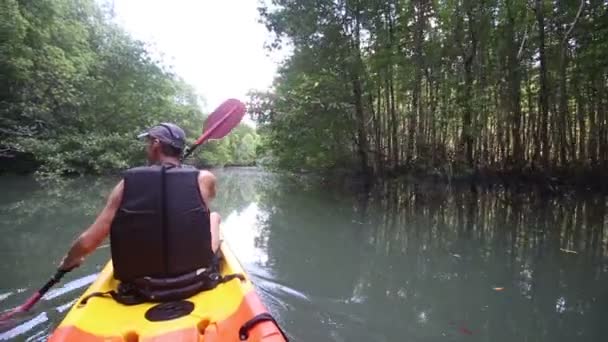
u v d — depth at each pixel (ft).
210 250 7.00
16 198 28.58
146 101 59.67
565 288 12.90
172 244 6.41
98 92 54.03
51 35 49.39
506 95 43.06
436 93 45.55
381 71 46.03
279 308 10.78
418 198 36.27
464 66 43.93
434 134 45.78
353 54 43.50
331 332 9.44
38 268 13.21
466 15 43.98
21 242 16.49
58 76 46.73
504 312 10.86
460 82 44.19
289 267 14.65
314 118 42.45
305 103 41.70
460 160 45.11
